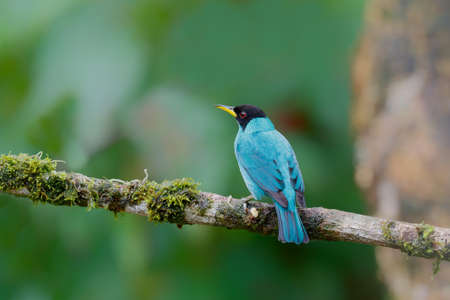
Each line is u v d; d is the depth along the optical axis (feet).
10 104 40.60
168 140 39.09
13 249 39.88
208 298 40.19
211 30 42.24
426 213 37.70
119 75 40.22
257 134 34.42
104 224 39.47
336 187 41.42
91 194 27.63
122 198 27.86
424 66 39.22
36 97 39.88
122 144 39.86
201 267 40.83
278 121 41.78
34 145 39.42
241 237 42.24
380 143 40.09
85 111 39.45
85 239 39.47
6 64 40.65
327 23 42.98
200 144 38.83
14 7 41.39
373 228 26.14
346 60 42.16
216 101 40.86
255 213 27.84
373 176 40.34
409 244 25.54
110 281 39.37
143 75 40.75
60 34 40.83
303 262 43.16
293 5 42.88
